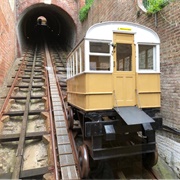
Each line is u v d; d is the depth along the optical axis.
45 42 23.28
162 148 5.18
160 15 5.31
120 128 4.10
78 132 5.87
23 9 15.03
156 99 4.41
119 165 4.62
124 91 4.20
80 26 16.17
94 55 4.03
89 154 4.18
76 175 3.95
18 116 6.86
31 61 13.70
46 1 15.74
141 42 4.30
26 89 9.21
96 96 3.98
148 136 4.09
